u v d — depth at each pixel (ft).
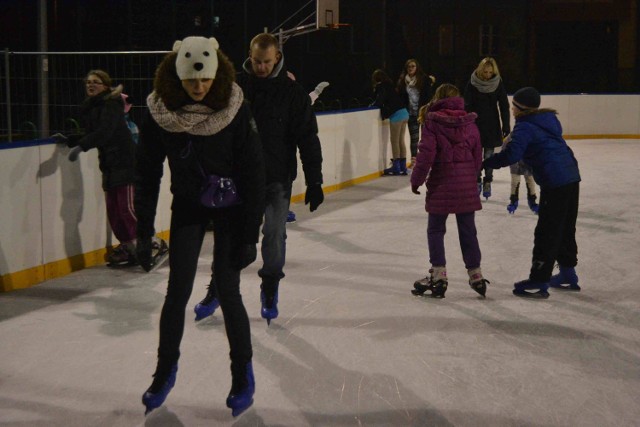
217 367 12.90
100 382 12.29
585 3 88.53
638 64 88.28
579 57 89.81
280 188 14.20
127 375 12.57
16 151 17.39
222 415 11.12
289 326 15.02
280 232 14.37
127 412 11.23
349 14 88.63
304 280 18.38
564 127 50.72
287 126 14.10
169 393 11.88
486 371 12.79
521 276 18.79
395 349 13.80
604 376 12.59
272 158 14.01
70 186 18.92
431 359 13.33
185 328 14.82
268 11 86.43
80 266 19.34
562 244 17.40
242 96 10.50
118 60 27.76
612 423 10.89
